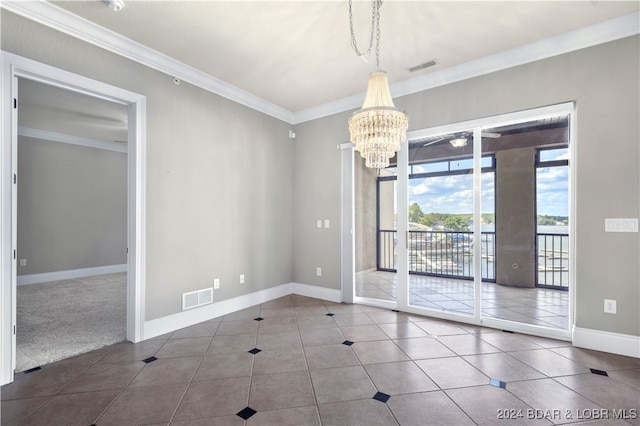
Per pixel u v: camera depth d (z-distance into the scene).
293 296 4.41
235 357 2.45
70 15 2.30
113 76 2.61
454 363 2.32
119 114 4.39
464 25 2.49
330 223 4.21
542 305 3.16
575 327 2.62
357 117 2.02
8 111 2.09
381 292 4.06
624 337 2.43
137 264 2.75
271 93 3.85
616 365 2.27
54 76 2.28
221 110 3.56
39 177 5.42
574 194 2.66
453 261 3.39
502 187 3.16
